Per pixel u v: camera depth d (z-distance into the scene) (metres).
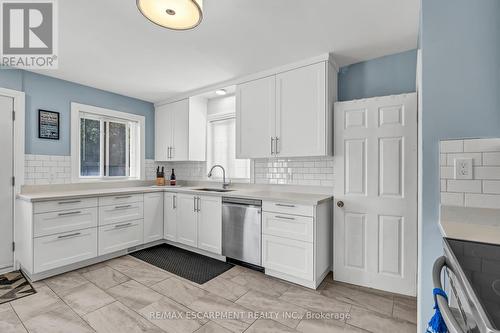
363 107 2.35
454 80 1.31
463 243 1.03
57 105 3.09
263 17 1.86
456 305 0.89
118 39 2.18
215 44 2.27
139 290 2.25
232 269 2.72
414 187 2.14
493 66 1.25
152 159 4.18
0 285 2.34
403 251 2.18
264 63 2.67
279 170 3.14
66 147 3.16
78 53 2.43
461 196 1.31
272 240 2.50
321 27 2.00
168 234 3.55
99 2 1.69
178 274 2.59
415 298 2.12
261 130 2.87
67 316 1.86
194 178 4.09
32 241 2.38
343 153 2.44
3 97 2.65
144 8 1.41
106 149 3.69
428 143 1.36
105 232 2.93
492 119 1.26
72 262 2.63
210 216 3.05
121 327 1.74
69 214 2.62
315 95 2.49
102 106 3.54
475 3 1.28
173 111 3.90
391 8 1.75
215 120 3.86
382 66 2.51
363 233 2.34
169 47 2.32
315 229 2.25
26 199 2.46
